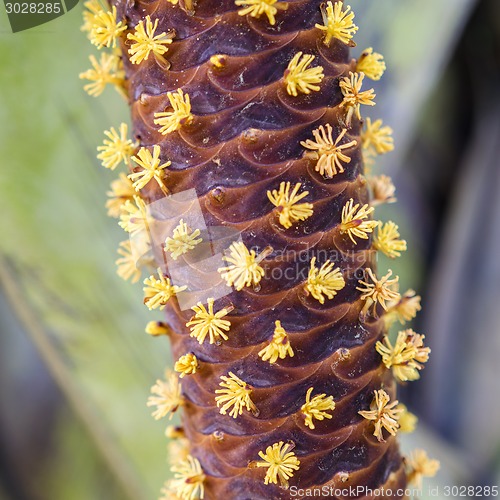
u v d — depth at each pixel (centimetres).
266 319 52
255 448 53
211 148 51
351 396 53
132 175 52
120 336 69
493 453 79
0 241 67
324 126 52
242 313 52
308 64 51
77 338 69
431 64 71
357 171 53
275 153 51
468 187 88
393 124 71
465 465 78
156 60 52
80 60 66
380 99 71
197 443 54
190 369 53
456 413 83
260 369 52
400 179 95
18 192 67
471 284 85
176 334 54
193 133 51
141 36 51
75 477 96
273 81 51
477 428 81
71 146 67
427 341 86
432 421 83
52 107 66
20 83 66
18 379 97
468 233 86
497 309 83
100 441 70
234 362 53
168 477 70
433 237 95
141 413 70
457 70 92
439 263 88
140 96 52
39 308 68
